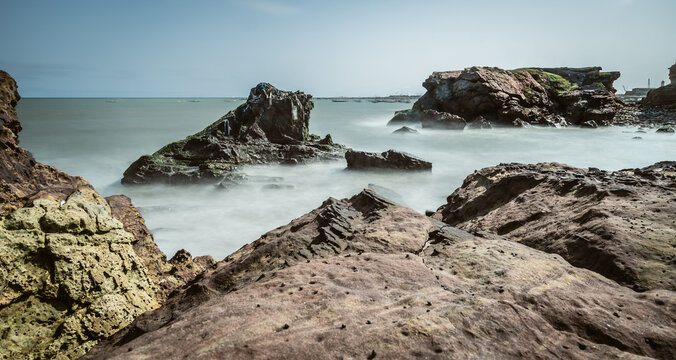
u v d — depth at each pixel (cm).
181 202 2341
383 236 785
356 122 8106
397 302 507
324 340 413
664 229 688
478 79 5872
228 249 1653
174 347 421
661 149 3897
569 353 405
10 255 586
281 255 747
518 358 392
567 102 6309
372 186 2170
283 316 472
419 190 2577
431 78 6656
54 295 613
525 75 6525
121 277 715
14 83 1083
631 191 875
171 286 876
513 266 623
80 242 682
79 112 12731
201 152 3022
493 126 5838
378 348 397
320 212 948
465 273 630
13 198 788
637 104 7019
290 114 3625
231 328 445
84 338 618
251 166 3033
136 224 940
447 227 869
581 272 612
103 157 3847
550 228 846
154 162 2747
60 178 983
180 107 17925
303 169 3116
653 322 464
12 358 549
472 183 1426
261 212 2142
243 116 3612
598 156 3669
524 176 1166
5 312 569
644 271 591
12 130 1012
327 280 582
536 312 484
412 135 5303
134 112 12762
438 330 423
